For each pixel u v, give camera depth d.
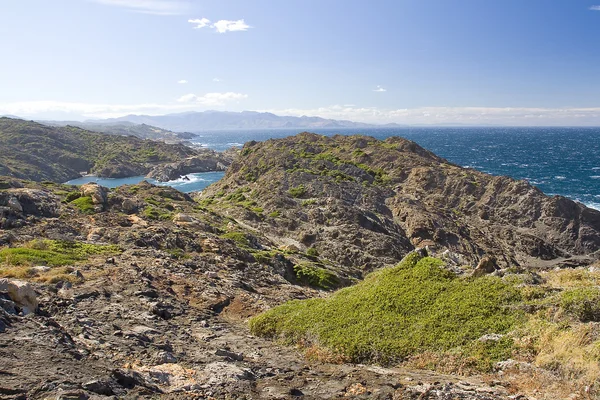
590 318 12.71
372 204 61.97
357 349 13.40
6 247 23.14
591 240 56.66
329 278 34.56
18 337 10.75
